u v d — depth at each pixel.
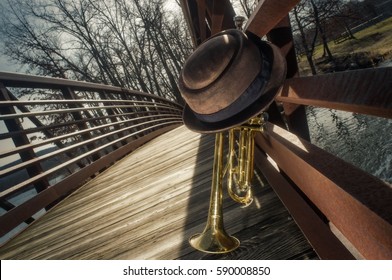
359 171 0.97
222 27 2.84
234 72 1.18
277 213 2.00
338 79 1.09
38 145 4.53
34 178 4.23
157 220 2.64
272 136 1.86
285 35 2.05
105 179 5.50
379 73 0.84
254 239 1.82
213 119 1.28
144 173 4.67
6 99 4.19
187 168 3.91
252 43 1.29
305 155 1.28
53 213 4.41
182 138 6.74
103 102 7.31
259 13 1.56
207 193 2.81
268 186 2.41
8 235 19.31
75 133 5.63
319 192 1.20
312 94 1.34
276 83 1.23
